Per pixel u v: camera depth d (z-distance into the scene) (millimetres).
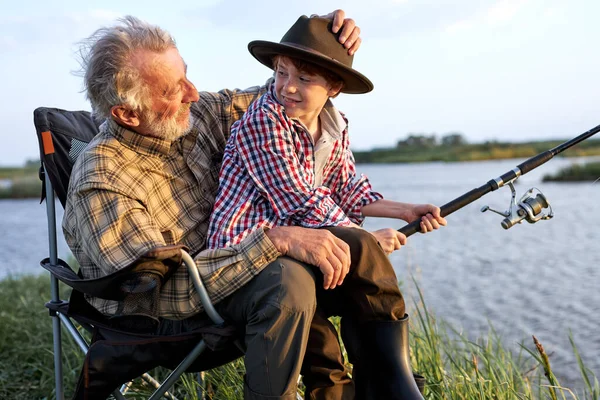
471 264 9383
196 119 2426
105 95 2062
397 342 1923
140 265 1802
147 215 2066
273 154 2156
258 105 2244
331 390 1938
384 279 1932
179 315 1964
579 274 8477
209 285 1913
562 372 4371
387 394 1910
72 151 2303
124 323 2020
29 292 5402
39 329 4215
